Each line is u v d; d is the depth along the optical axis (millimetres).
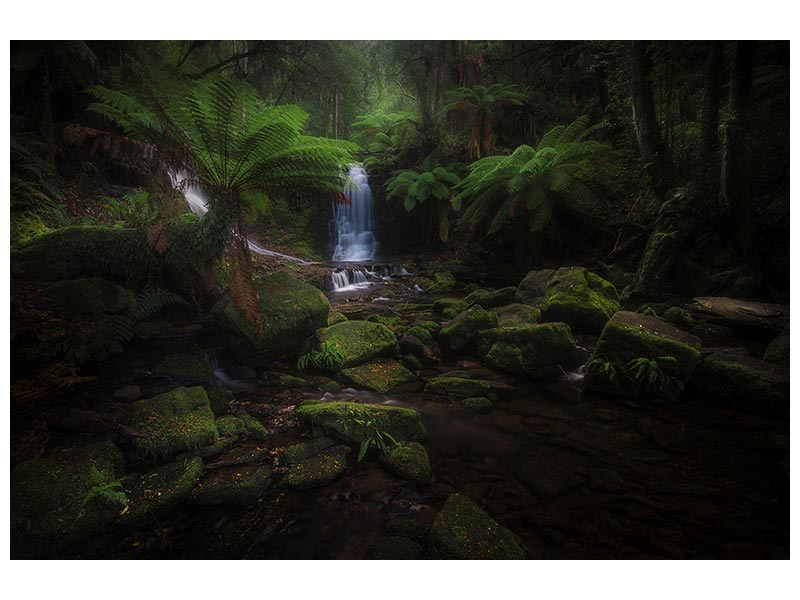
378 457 2594
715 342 4613
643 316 4141
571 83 11469
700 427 3020
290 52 9484
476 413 3299
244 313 3967
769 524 2045
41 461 2314
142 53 7027
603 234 8391
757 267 5879
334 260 11531
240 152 3984
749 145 5910
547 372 3973
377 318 5797
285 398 3457
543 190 8133
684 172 7234
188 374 3736
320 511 2146
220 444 2650
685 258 6336
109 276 5027
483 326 4711
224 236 4441
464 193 9375
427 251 12234
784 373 3250
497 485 2377
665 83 7516
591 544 1925
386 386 3752
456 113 12305
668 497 2256
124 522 1995
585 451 2730
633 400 3494
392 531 2000
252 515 2109
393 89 17078
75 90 7848
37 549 1854
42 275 4793
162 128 3807
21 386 3250
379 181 13156
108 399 3229
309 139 4266
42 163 6426
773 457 2627
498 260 10492
